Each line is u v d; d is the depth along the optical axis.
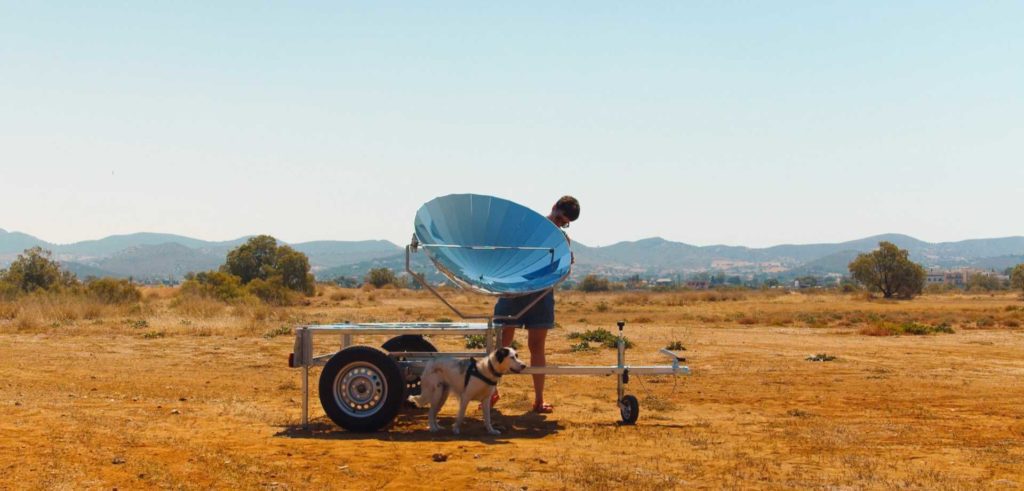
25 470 7.05
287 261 81.38
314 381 14.29
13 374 14.35
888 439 9.23
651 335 27.67
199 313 33.25
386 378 9.22
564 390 13.36
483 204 10.65
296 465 7.51
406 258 9.98
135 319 29.45
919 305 68.62
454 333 9.86
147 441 8.39
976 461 8.05
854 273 95.75
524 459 7.87
